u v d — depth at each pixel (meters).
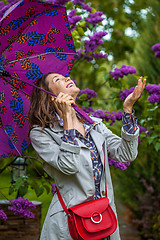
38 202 3.74
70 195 2.10
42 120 2.23
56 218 2.09
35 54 2.52
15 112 2.48
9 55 2.39
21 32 2.37
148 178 5.08
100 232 2.06
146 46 5.43
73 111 2.22
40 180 3.40
